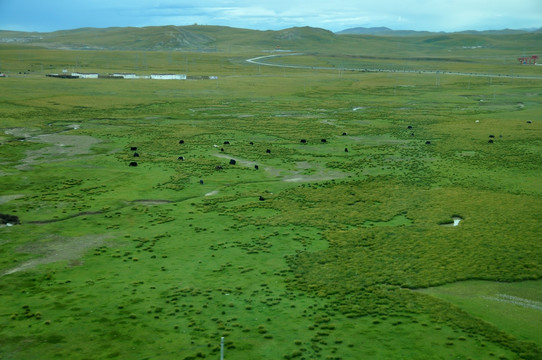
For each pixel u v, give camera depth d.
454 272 52.62
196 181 88.75
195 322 41.66
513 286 49.62
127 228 65.88
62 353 36.88
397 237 63.22
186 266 54.19
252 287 49.00
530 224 66.94
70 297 46.19
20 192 80.12
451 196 80.56
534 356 36.75
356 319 42.59
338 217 71.12
